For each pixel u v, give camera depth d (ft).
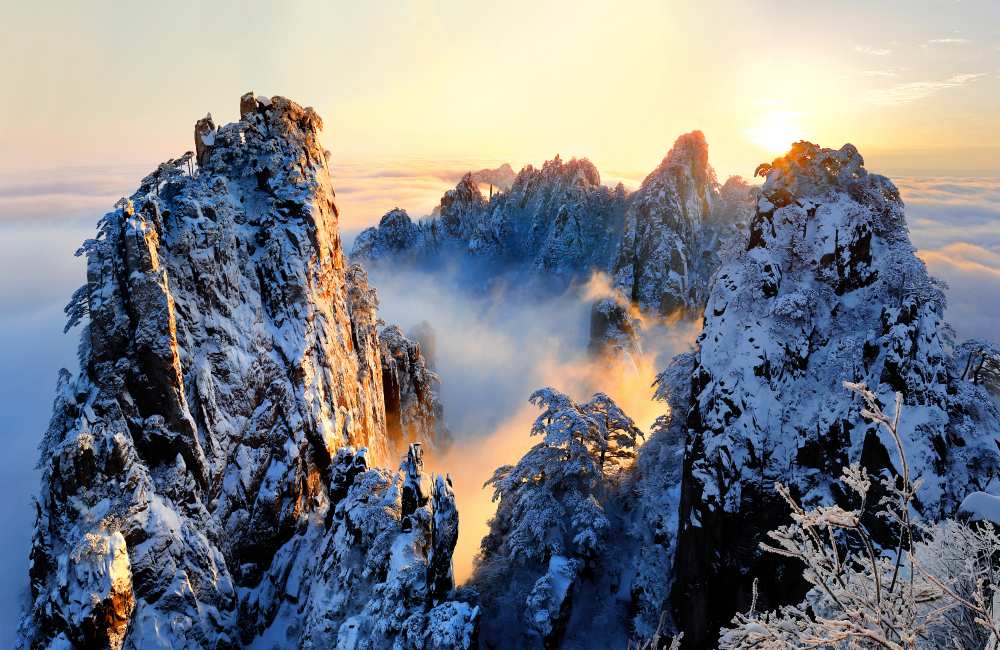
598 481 152.05
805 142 131.64
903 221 124.06
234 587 138.21
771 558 109.40
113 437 121.49
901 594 25.20
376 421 216.33
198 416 140.67
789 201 128.16
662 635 121.70
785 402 114.93
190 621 120.78
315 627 125.08
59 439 130.41
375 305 237.86
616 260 461.37
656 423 161.38
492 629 132.46
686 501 122.42
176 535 124.47
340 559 130.00
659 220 441.68
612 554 142.82
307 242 171.01
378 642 112.57
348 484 148.15
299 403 157.28
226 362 148.15
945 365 108.78
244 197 172.04
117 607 108.37
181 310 143.02
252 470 147.54
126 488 121.80
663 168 465.06
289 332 162.81
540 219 595.06
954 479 96.32
